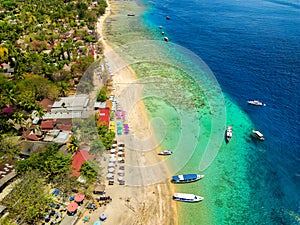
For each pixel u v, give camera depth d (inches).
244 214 1712.6
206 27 5487.2
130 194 1777.8
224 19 5994.1
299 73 3528.5
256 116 2699.3
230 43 4603.8
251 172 2032.5
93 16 5743.1
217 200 1796.3
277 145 2317.9
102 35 4933.6
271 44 4500.5
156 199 1763.0
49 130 2241.6
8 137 2153.1
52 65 3225.9
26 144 2065.7
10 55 3289.9
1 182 1753.2
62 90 2792.8
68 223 1549.0
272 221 1678.2
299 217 1705.2
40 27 4923.7
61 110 2474.2
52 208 1630.2
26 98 2490.2
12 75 3137.3
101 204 1697.8
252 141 2351.1
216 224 1641.2
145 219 1635.1
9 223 1486.2
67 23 5462.6
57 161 1856.5
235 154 2193.7
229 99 2972.4
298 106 2849.4
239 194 1850.4
